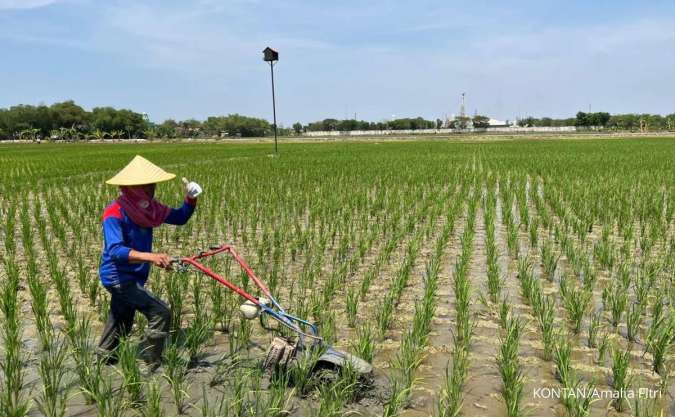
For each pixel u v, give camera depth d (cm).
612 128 13438
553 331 619
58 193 1706
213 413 449
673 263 875
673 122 13275
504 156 3366
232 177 2144
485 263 930
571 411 448
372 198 1605
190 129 15025
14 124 13638
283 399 465
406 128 15500
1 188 1822
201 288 751
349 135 12438
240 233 1162
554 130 13262
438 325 652
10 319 569
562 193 1634
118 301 529
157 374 519
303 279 814
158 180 511
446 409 456
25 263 909
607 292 714
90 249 1001
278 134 15500
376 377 518
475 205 1392
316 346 490
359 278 835
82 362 507
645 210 1308
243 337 575
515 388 456
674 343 569
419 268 898
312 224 1227
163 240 1091
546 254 886
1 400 430
